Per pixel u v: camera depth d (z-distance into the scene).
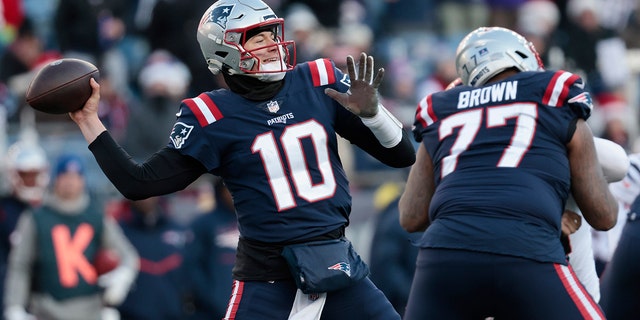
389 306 16.06
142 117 33.94
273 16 15.95
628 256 18.23
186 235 29.67
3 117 33.91
